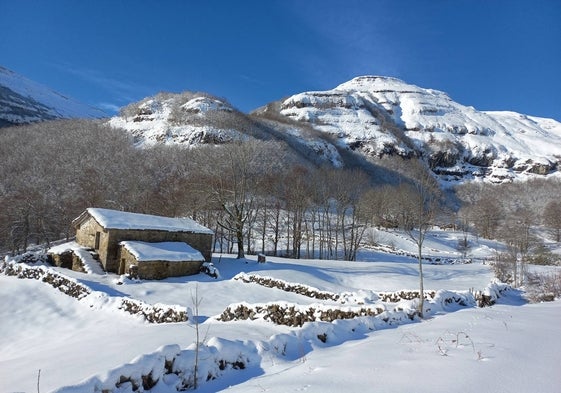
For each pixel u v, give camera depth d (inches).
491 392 200.4
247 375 278.8
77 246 1175.0
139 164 3095.5
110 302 757.9
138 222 1187.9
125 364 235.6
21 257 1101.1
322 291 861.8
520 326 407.5
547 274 1291.8
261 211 2374.5
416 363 258.5
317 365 275.9
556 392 200.7
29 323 708.7
